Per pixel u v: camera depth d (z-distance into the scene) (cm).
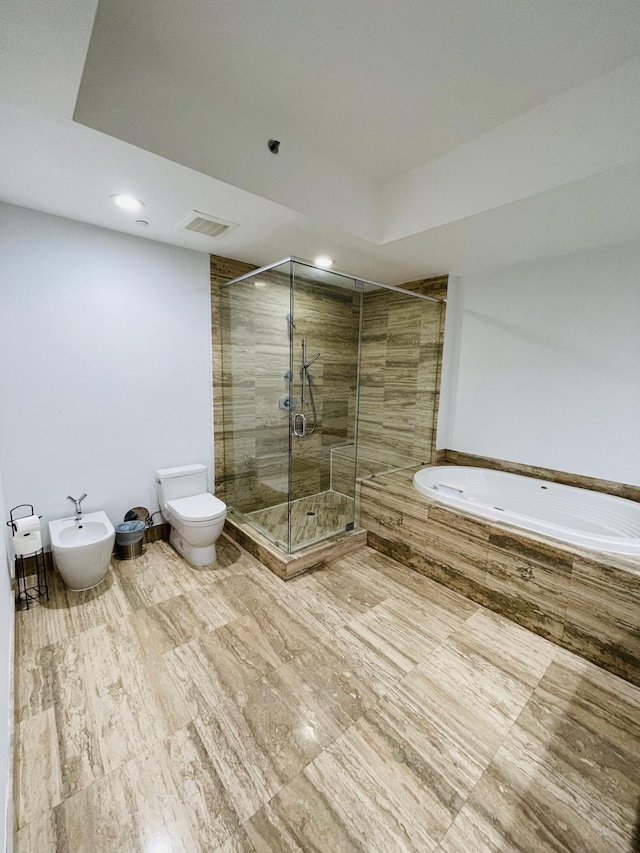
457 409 333
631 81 137
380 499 279
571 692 160
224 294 297
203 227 226
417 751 133
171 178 166
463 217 194
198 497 279
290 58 141
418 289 335
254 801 116
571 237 222
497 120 173
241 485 317
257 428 298
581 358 254
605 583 172
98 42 131
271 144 179
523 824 112
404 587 236
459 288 323
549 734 140
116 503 262
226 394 313
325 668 168
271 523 293
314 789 119
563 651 184
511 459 299
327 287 306
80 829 107
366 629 195
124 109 139
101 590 223
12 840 103
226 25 127
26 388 216
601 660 174
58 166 158
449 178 198
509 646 186
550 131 159
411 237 225
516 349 288
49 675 160
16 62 103
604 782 124
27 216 206
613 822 113
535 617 196
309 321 295
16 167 159
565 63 138
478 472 305
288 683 160
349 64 143
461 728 142
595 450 252
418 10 120
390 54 138
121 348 250
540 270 270
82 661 168
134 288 250
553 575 188
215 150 163
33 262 211
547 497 267
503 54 135
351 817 112
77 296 228
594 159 148
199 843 105
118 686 156
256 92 160
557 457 271
